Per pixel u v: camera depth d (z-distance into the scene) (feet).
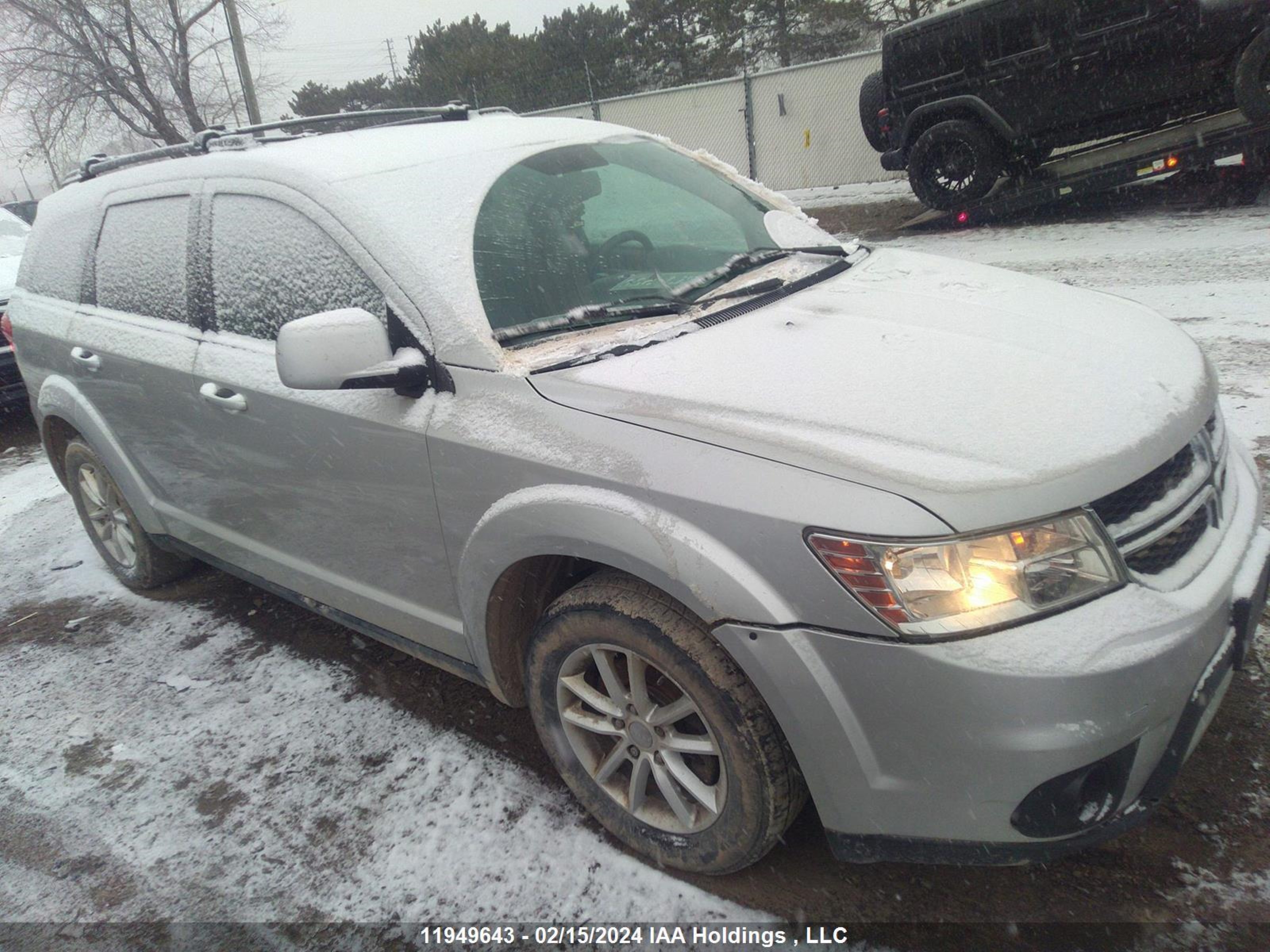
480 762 9.14
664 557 6.30
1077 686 5.44
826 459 6.02
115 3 60.34
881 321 7.93
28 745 10.48
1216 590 6.08
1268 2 28.35
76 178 13.70
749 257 9.76
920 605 5.61
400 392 7.86
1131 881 6.81
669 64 99.35
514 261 8.38
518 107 99.04
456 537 7.93
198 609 13.29
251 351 9.54
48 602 14.14
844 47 86.58
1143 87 31.01
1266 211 30.30
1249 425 13.76
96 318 11.95
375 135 10.05
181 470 11.20
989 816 5.75
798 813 6.77
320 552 9.75
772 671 6.01
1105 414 6.40
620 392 7.00
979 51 33.35
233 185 9.84
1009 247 31.22
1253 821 7.12
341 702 10.49
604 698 7.47
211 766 9.64
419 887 7.70
